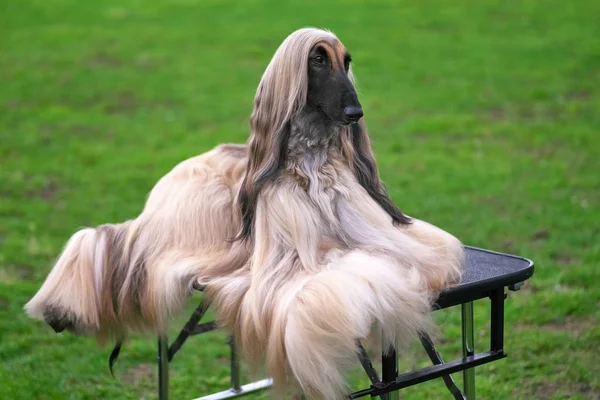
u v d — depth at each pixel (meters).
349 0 25.67
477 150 13.52
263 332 4.63
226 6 25.56
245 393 6.62
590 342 7.66
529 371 7.26
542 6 24.03
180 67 19.34
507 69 18.30
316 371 4.34
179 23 23.64
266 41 21.34
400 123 15.05
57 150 14.16
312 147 4.95
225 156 5.61
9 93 17.58
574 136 14.02
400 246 4.93
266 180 4.93
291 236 4.81
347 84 4.80
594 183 11.79
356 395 4.65
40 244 10.23
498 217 10.64
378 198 5.27
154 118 15.90
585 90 16.72
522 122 14.92
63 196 12.03
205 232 5.28
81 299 5.36
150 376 7.55
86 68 19.42
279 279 4.71
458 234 10.14
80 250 5.46
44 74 18.95
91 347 7.99
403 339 4.61
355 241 4.91
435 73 18.19
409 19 23.08
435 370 4.93
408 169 12.66
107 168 13.22
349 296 4.36
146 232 5.43
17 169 13.21
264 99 4.93
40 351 7.88
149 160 13.51
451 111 15.70
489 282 4.96
